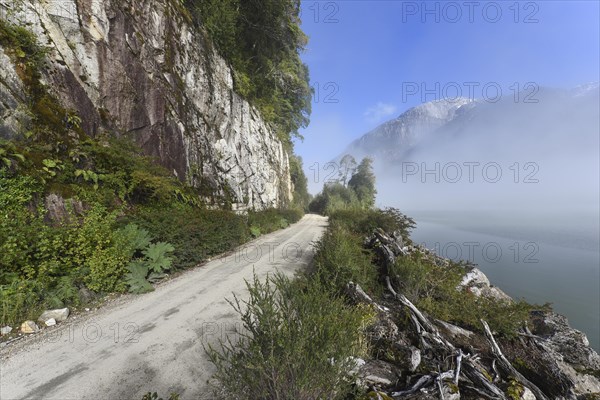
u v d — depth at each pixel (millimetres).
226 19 17188
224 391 2721
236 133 19141
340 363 2404
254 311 2539
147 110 10867
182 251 8398
